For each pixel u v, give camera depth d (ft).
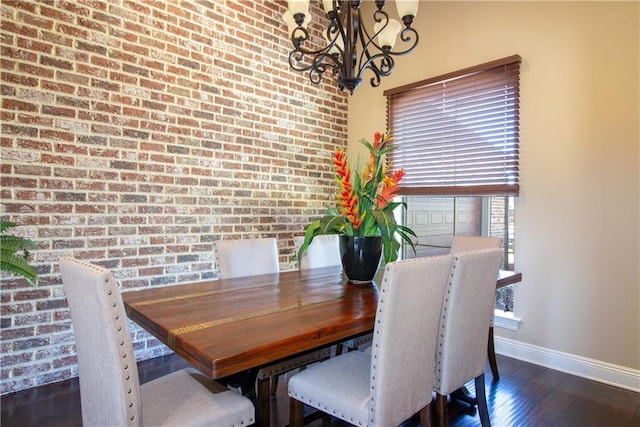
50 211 7.81
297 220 12.26
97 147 8.38
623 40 8.03
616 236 8.12
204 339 3.98
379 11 6.98
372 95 13.02
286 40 11.90
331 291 6.33
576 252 8.64
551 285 9.01
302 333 4.21
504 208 10.45
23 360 7.57
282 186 11.86
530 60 9.33
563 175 8.81
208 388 4.67
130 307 5.29
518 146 9.52
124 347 3.60
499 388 7.93
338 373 5.19
